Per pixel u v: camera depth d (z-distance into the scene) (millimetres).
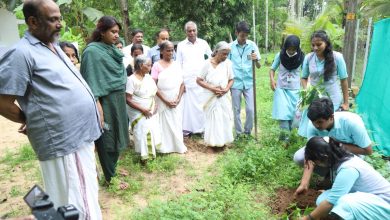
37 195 1432
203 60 6273
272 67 5621
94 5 12469
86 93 2844
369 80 6148
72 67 2855
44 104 2598
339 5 12094
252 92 5938
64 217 1295
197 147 5852
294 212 3510
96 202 3016
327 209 3031
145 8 14445
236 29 5777
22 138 6250
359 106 6461
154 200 3711
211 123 5512
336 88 4711
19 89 2477
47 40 2648
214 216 3289
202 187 4234
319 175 3998
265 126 6586
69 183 2777
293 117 5453
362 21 9969
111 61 3896
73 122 2709
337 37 12336
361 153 3627
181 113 5613
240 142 5785
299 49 5258
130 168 4832
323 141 3055
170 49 5324
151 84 4988
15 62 2451
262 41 22344
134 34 6387
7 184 4406
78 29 11547
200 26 13086
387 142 5160
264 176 4422
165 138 5492
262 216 3471
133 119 4918
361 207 2869
